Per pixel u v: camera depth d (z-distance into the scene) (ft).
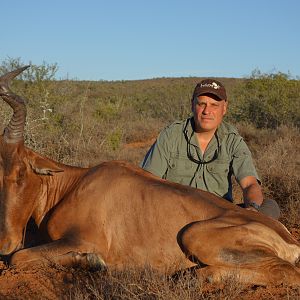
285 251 16.71
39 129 42.01
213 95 20.31
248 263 16.14
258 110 66.33
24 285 16.37
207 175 21.03
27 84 58.75
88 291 15.98
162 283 15.76
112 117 66.95
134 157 41.86
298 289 15.31
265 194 31.37
